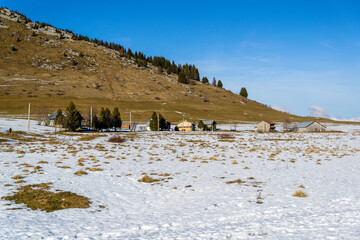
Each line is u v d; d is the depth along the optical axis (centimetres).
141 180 2019
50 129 7831
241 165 2759
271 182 1931
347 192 1557
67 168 2409
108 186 1833
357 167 2559
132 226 1084
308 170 2434
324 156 3434
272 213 1198
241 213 1221
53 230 1036
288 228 961
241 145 5131
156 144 5153
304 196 1486
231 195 1585
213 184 1898
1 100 15525
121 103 18850
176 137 6975
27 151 3544
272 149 4412
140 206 1420
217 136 7256
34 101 16162
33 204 1388
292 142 5734
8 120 9200
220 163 2891
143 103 19712
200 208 1345
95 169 2348
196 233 960
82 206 1386
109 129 10056
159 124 10906
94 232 1011
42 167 2427
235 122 16588
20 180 1856
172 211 1309
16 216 1202
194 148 4544
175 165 2747
